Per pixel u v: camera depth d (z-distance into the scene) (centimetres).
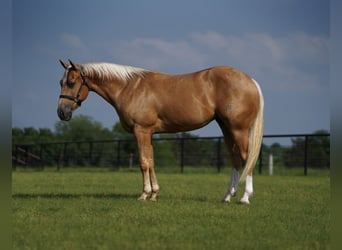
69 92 1055
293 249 633
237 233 717
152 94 1011
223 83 968
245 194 990
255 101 970
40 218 838
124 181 1827
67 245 654
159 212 878
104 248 632
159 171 2877
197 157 3212
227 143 1031
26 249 638
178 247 640
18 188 1466
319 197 1164
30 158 3853
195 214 862
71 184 1648
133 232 720
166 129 1033
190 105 984
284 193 1270
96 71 1056
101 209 926
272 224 782
